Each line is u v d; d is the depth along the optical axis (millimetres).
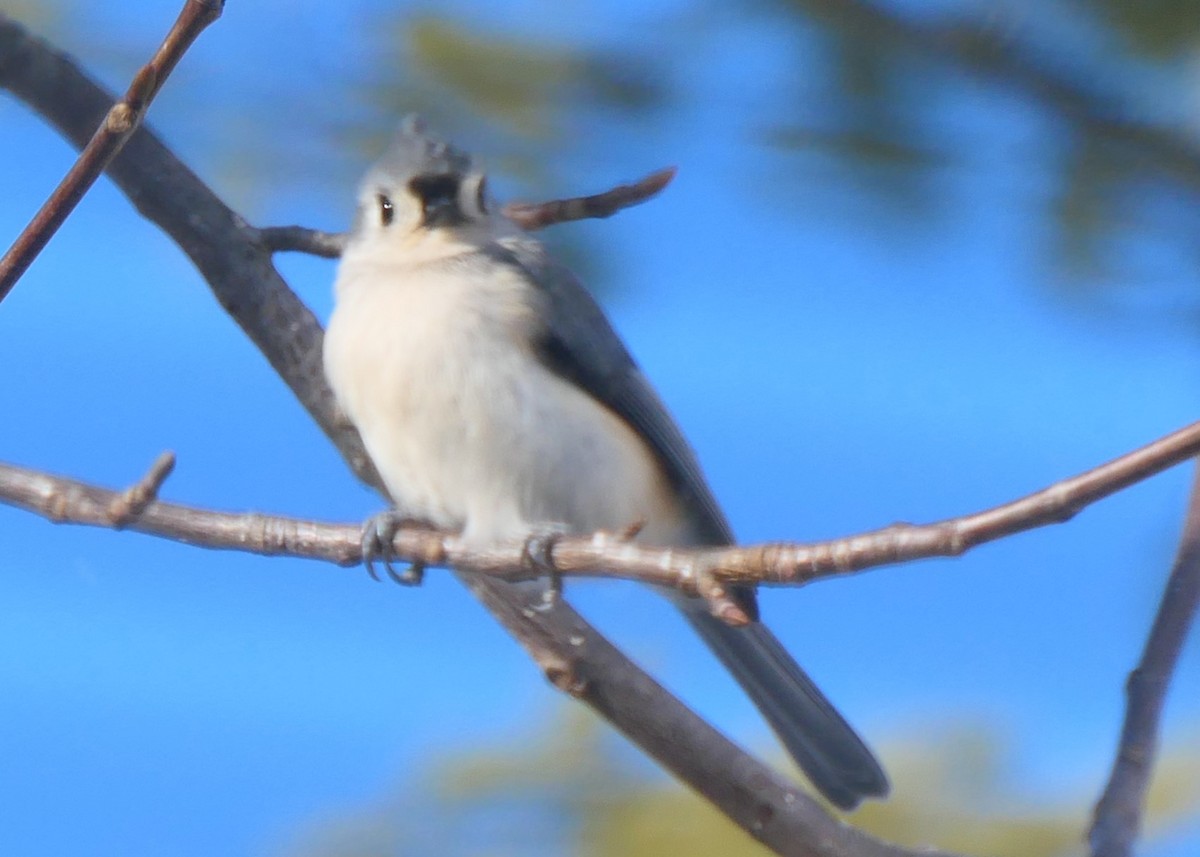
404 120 9539
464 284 9078
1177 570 6949
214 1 6074
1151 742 6660
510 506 9062
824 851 7730
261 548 7586
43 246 6426
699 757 7797
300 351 9109
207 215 8797
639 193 8680
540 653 8031
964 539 5645
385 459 9102
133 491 7141
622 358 9391
